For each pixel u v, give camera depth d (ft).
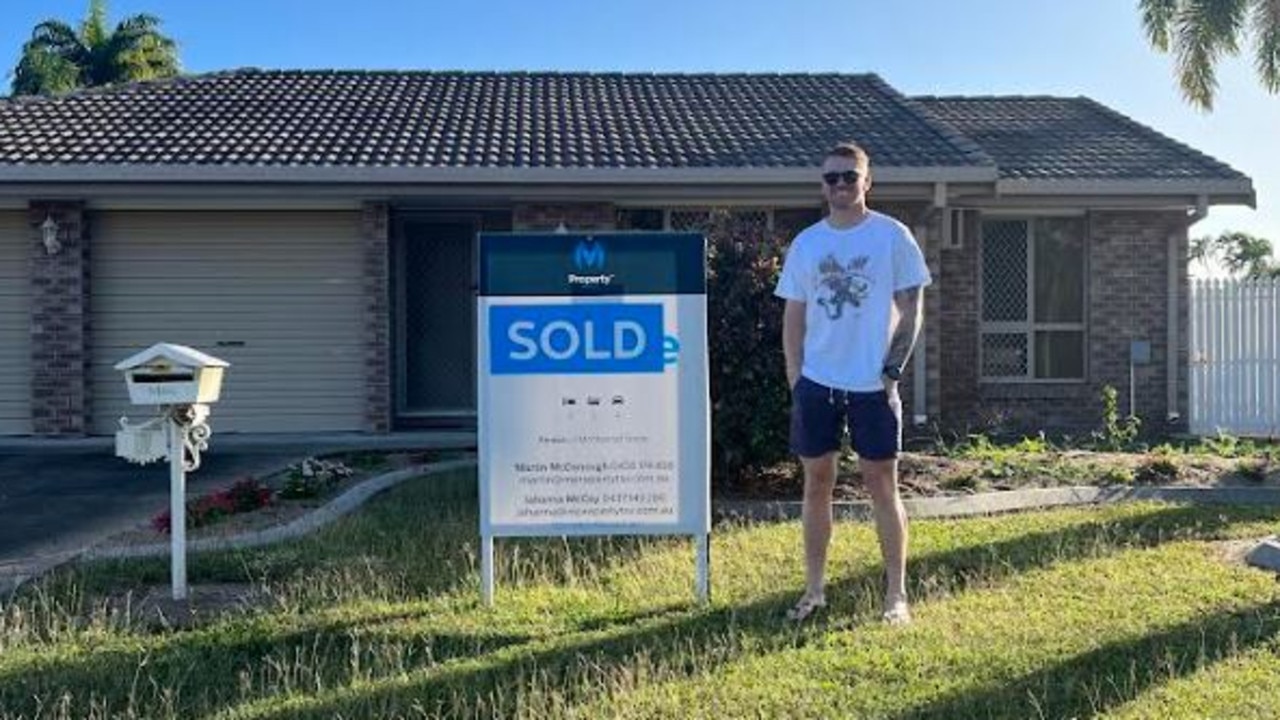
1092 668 16.21
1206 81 51.42
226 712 15.43
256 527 26.58
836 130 49.03
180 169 42.22
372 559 22.93
